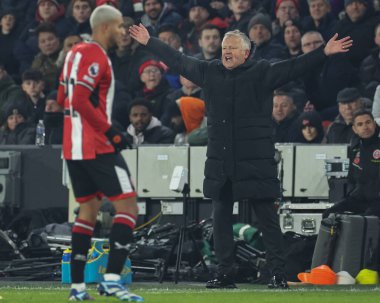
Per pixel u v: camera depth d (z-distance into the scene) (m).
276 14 60.75
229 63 35.50
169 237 43.41
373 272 39.41
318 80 54.03
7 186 48.44
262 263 40.50
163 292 33.38
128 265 38.59
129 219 27.94
